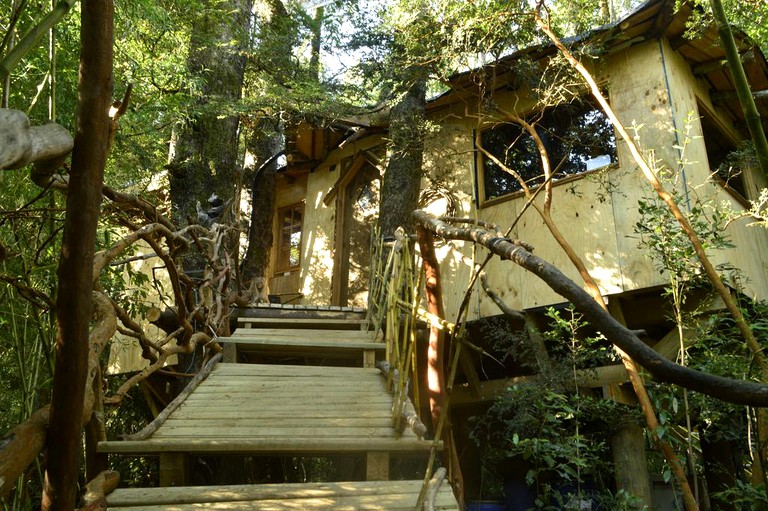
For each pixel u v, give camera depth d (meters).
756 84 6.23
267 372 3.51
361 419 2.71
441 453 2.45
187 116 5.50
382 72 6.43
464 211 6.47
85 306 1.31
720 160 6.55
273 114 7.54
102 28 1.28
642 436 4.30
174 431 2.50
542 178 5.93
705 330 3.38
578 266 3.97
